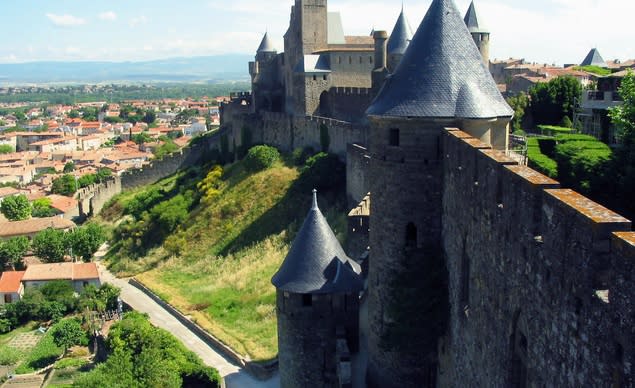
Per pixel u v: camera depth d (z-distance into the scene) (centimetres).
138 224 9219
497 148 2722
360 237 4903
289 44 11375
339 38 11600
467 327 2172
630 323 1027
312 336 3441
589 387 1184
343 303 3409
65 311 8081
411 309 2694
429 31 2764
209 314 5975
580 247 1220
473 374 2081
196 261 7575
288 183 7862
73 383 5034
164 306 6556
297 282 3419
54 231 10144
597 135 6178
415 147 2684
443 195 2647
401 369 2766
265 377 4681
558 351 1332
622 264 1052
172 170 12656
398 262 2797
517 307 1600
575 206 1260
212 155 11425
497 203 1780
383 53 7538
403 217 2756
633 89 4231
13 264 9862
